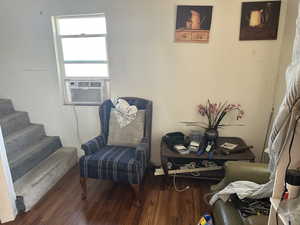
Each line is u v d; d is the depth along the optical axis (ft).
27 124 9.30
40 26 8.25
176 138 7.47
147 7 7.35
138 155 6.20
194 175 7.23
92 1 7.63
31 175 7.18
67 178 8.11
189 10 7.11
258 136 7.82
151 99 8.21
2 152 5.64
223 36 7.18
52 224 5.71
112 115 7.77
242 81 7.46
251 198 4.55
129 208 6.30
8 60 8.84
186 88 7.87
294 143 3.04
